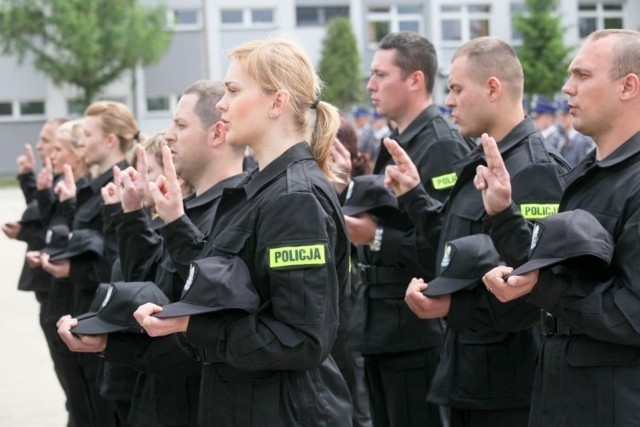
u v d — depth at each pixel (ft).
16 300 48.98
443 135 20.90
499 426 17.37
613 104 13.89
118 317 15.62
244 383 13.28
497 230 15.19
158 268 17.19
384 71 21.50
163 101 158.51
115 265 19.69
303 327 12.57
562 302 13.07
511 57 17.76
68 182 25.50
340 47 144.46
